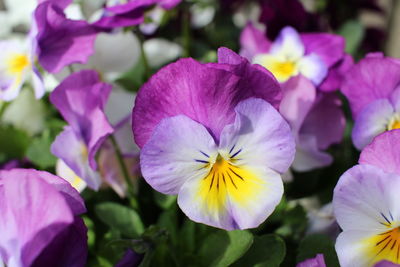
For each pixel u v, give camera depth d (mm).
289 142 188
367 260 189
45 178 188
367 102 228
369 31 386
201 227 227
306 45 263
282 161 190
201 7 342
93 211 249
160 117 197
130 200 248
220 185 193
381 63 220
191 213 189
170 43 319
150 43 309
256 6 381
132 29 257
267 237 211
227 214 191
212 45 355
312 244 213
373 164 193
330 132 256
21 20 321
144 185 256
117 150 235
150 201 254
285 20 286
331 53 257
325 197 260
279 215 235
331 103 255
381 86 223
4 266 184
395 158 190
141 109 196
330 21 365
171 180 191
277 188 189
